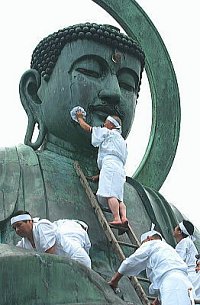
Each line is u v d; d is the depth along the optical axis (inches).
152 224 671.1
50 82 727.1
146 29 818.8
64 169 706.2
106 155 661.9
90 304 496.4
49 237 551.5
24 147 714.2
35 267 495.8
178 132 803.4
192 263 638.5
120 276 535.8
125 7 816.3
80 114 689.6
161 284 529.0
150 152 793.6
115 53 723.4
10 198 671.1
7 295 489.4
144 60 757.3
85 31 723.4
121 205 647.8
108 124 677.3
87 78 713.6
